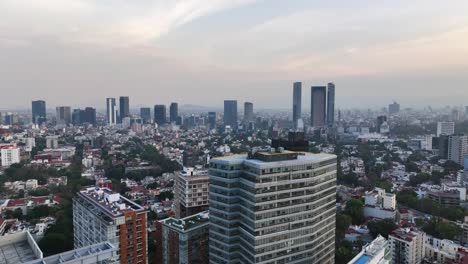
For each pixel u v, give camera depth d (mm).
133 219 199625
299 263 191250
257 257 178375
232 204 189750
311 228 193375
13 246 126875
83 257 107625
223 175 190250
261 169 175125
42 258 107812
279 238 183750
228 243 191875
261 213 177625
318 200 196750
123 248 196375
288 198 184625
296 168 185750
